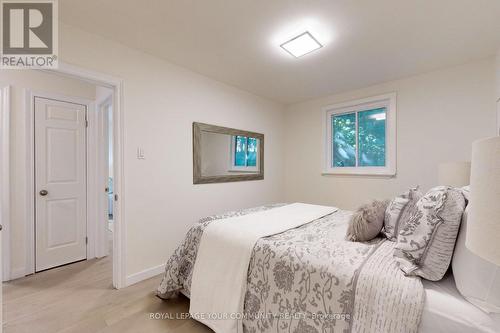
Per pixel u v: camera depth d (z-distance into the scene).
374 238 1.54
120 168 2.13
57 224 2.64
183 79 2.62
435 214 1.03
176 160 2.56
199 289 1.56
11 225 2.31
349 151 3.41
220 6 1.64
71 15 1.74
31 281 2.27
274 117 3.87
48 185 2.58
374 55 2.31
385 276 1.01
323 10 1.67
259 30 1.92
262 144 3.64
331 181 3.51
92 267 2.62
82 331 1.55
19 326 1.60
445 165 2.09
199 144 2.77
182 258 1.79
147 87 2.32
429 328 0.86
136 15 1.74
